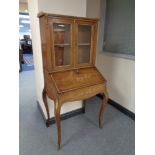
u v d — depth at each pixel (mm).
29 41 8383
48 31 1570
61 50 1779
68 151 1739
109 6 2650
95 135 2008
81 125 2221
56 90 1585
